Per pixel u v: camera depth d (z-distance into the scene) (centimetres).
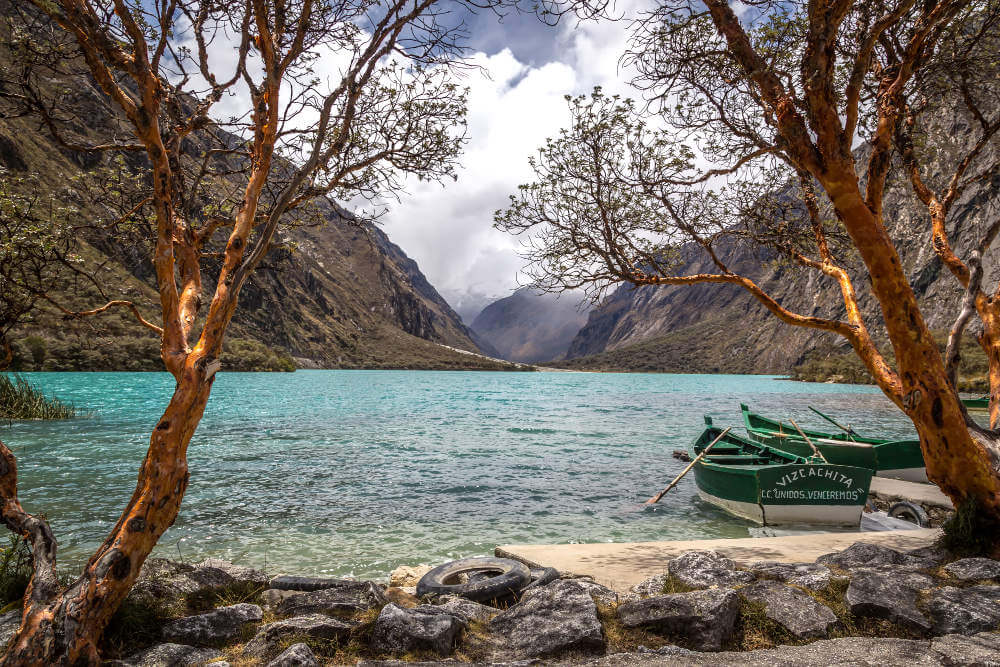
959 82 697
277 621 410
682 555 548
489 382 10844
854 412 4262
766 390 8412
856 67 504
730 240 785
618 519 1112
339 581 517
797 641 402
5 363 498
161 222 396
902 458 1349
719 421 3338
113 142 470
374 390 6375
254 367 10269
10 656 319
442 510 1166
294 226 543
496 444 2181
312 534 989
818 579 486
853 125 522
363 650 388
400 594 527
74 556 843
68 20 348
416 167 546
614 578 599
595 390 7950
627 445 2191
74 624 326
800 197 779
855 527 1029
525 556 689
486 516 1123
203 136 518
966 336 7456
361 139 513
